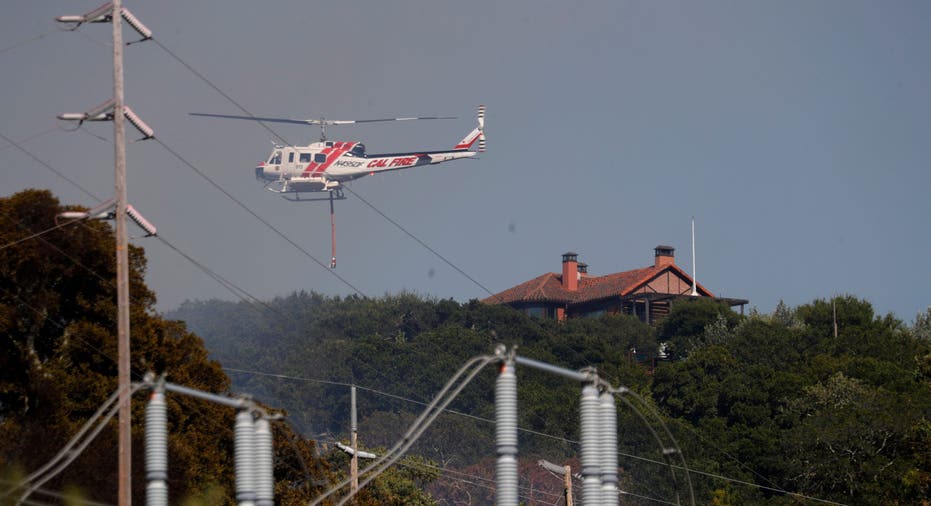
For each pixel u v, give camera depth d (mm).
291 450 180000
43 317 175250
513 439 69500
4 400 171125
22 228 175875
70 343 174625
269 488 71062
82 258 178625
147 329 179500
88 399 171125
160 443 73188
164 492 73000
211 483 172250
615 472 70500
